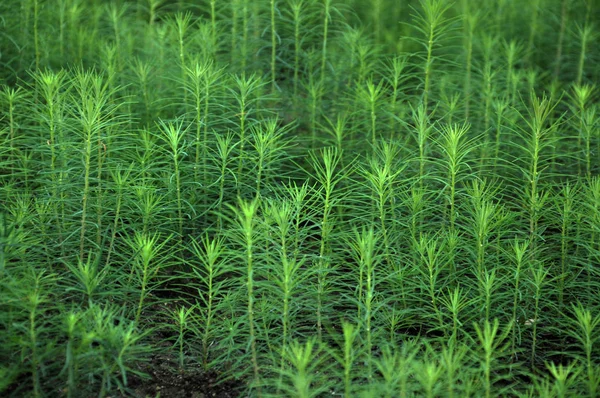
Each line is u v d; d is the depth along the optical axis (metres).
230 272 2.53
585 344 2.26
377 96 2.68
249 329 2.33
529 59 3.19
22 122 2.70
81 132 2.48
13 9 2.90
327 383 2.24
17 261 2.36
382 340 2.32
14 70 2.85
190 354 2.37
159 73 2.85
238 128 2.70
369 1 3.27
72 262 2.43
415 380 2.25
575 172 2.76
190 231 2.56
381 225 2.47
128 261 2.35
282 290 2.33
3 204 2.48
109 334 2.21
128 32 3.02
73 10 2.98
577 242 2.46
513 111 2.78
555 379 2.33
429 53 2.75
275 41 2.98
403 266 2.47
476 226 2.39
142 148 2.51
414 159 2.50
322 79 2.88
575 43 3.10
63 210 2.45
